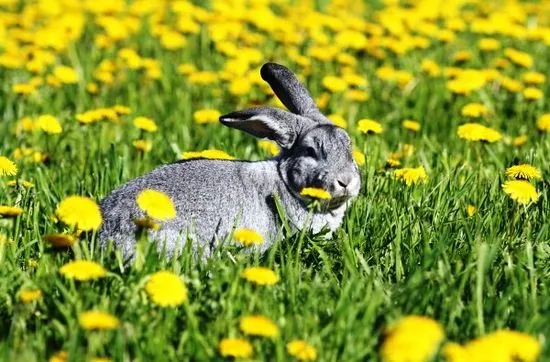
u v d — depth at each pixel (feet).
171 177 19.86
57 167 24.58
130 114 29.60
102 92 32.19
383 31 39.93
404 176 22.04
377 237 19.20
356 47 35.27
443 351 13.80
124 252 18.65
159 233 18.88
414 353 12.62
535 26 43.14
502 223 20.01
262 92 32.22
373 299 15.26
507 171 20.75
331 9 45.29
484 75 31.96
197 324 15.14
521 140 26.91
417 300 16.01
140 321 15.06
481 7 47.52
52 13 40.34
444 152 24.94
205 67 35.76
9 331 15.28
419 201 21.18
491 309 15.88
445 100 32.45
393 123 30.50
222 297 15.72
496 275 17.07
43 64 33.14
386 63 36.94
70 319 15.03
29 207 20.48
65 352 14.35
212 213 19.58
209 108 31.30
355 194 20.57
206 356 14.37
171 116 30.17
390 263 18.21
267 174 20.68
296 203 20.53
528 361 13.43
